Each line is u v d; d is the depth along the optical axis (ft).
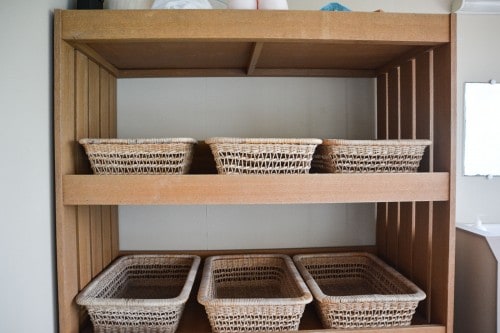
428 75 3.65
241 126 4.71
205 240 4.75
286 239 4.81
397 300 3.28
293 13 3.06
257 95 4.71
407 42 3.22
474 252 3.95
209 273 3.86
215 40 3.10
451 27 3.21
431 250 3.66
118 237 4.68
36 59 2.98
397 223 4.34
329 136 4.79
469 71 4.75
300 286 3.45
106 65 4.07
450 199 3.28
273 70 4.60
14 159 2.97
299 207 4.80
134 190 3.06
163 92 4.66
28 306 3.03
